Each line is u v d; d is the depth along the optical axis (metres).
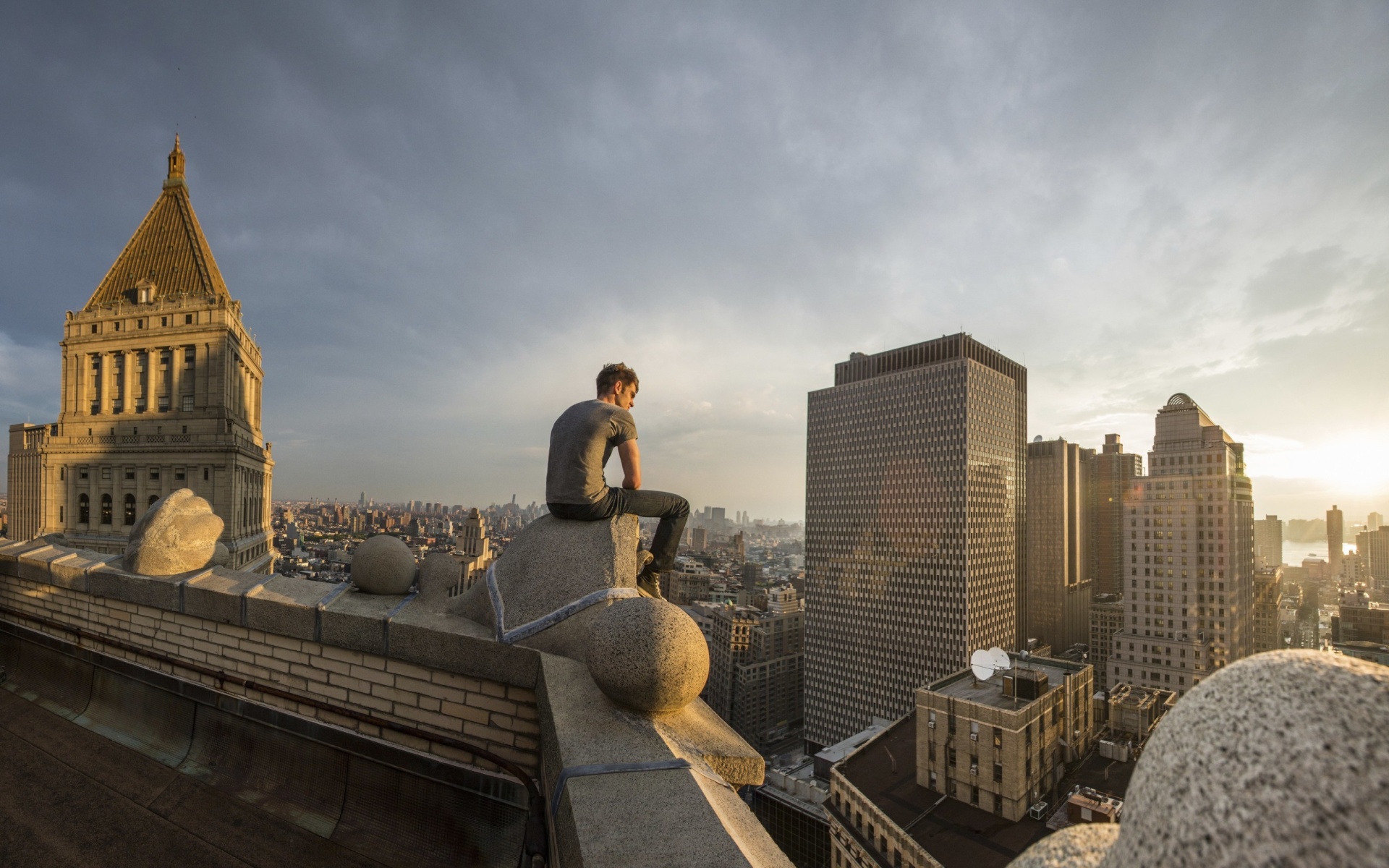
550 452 6.08
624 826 2.85
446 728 5.51
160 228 59.72
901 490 160.62
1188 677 103.12
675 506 6.21
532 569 5.81
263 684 6.71
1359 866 0.99
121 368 54.22
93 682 8.48
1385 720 1.14
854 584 166.62
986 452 156.00
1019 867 1.77
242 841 5.66
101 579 8.62
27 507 59.22
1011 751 51.81
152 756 7.20
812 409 183.50
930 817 52.84
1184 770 1.35
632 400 6.46
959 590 147.00
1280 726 1.24
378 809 5.70
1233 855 1.15
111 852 5.47
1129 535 110.19
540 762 4.95
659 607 4.24
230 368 53.66
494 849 5.07
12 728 7.93
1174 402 109.50
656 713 4.11
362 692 6.04
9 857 5.38
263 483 62.91
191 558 8.64
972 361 152.75
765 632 172.75
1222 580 101.81
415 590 7.62
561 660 5.00
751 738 159.00
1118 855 1.48
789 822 78.31
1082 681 63.06
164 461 51.25
